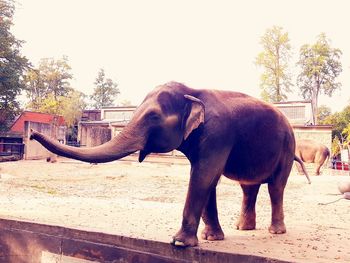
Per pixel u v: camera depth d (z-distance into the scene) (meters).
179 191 14.41
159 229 6.16
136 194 13.19
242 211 6.18
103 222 6.74
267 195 13.65
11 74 31.55
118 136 4.43
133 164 25.50
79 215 7.48
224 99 5.07
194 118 4.52
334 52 48.75
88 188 14.69
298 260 4.02
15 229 6.05
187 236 4.56
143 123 4.47
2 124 33.88
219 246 4.70
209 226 5.18
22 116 36.72
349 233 6.32
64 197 10.73
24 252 5.92
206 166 4.63
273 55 42.81
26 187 13.09
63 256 5.54
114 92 71.38
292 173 23.97
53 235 5.66
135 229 6.09
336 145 40.97
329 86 48.59
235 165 5.18
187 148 4.83
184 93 4.81
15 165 22.39
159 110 4.54
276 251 4.64
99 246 5.25
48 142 3.98
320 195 13.32
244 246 4.82
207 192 4.67
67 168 21.78
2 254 6.12
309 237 5.77
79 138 40.66
